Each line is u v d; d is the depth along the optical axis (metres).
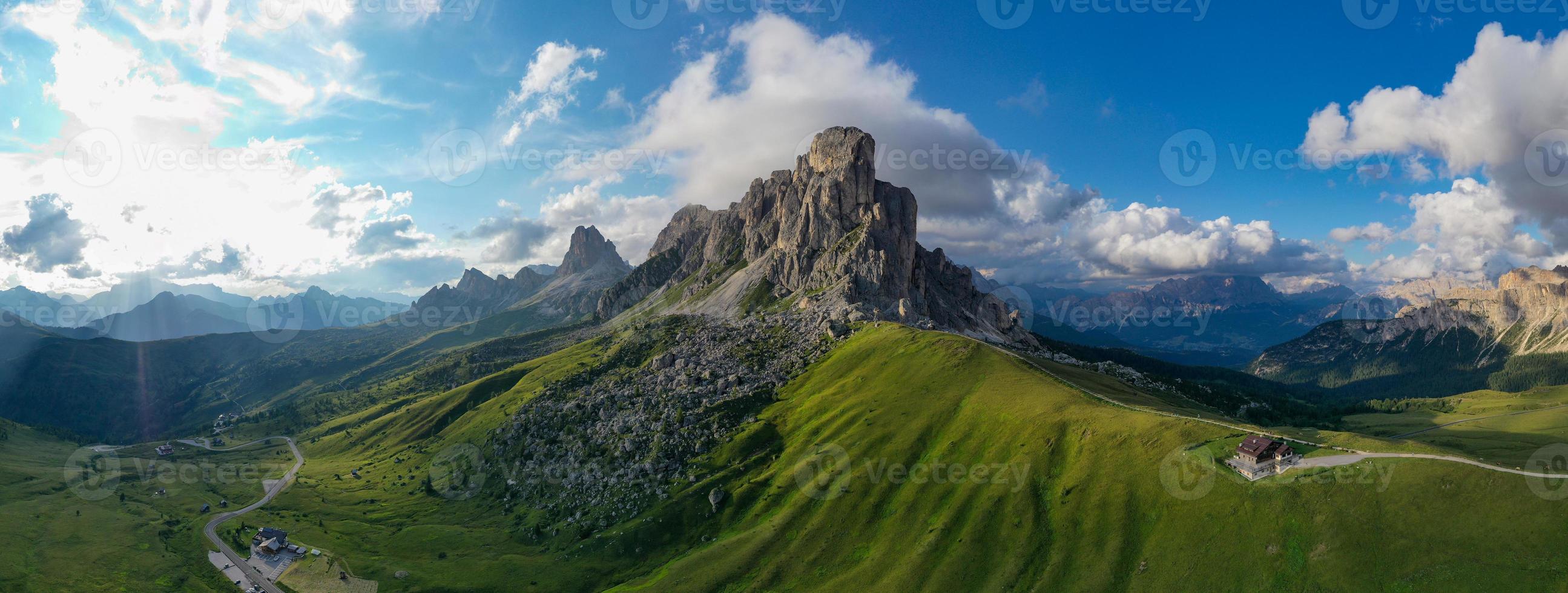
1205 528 143.88
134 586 198.12
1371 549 124.31
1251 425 168.38
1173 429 170.38
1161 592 139.00
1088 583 147.88
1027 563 159.38
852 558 181.62
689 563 190.62
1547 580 108.69
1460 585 113.94
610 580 196.88
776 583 177.62
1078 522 163.12
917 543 177.88
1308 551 129.50
